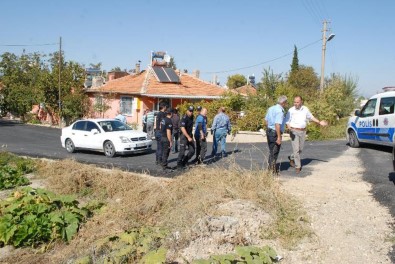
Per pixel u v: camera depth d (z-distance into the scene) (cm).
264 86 2575
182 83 3181
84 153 1630
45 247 702
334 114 2469
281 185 835
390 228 611
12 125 3416
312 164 1135
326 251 552
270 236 596
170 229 633
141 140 1547
